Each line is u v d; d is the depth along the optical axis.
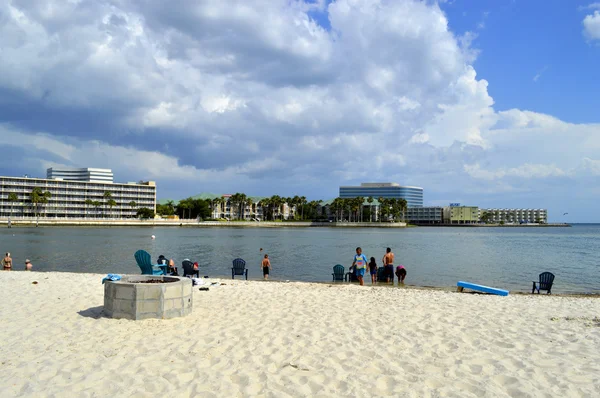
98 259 40.56
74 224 157.38
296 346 9.02
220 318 11.57
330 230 156.62
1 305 13.22
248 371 7.47
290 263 38.84
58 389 6.60
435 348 8.92
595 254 51.28
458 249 60.50
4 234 93.56
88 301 13.91
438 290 19.28
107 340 9.26
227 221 197.75
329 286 19.45
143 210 184.62
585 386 6.79
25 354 8.30
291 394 6.52
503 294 17.70
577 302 15.27
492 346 9.09
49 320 11.10
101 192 188.12
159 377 7.12
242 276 29.22
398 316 12.12
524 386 6.77
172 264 22.22
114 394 6.45
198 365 7.75
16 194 162.00
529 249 60.91
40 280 19.64
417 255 49.62
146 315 11.02
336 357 8.29
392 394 6.54
